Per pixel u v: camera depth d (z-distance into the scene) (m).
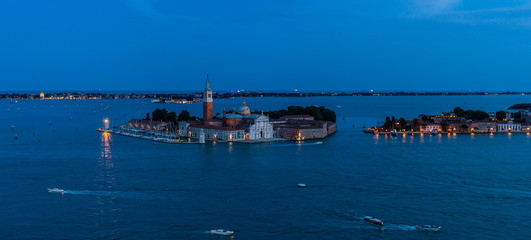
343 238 146.62
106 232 151.00
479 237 148.12
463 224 159.12
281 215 167.62
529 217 166.12
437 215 167.88
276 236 148.38
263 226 157.00
